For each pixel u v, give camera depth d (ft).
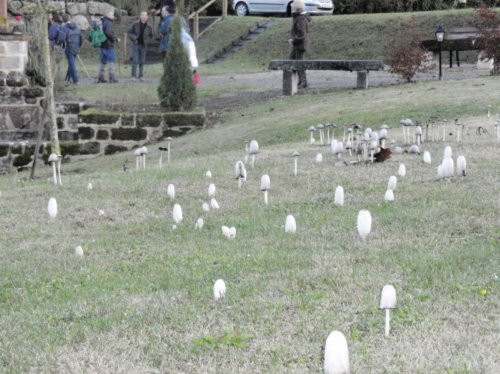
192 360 21.39
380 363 20.12
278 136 70.95
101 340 23.12
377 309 24.11
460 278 26.66
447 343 21.27
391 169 45.78
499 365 19.60
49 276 31.17
